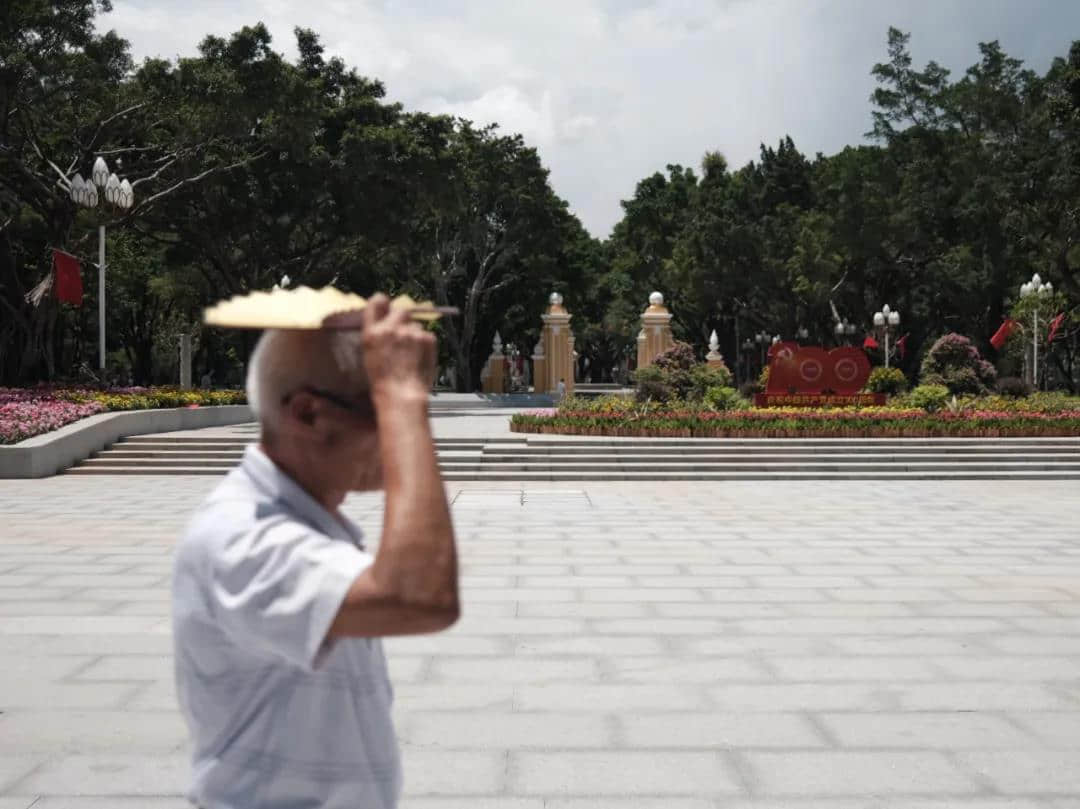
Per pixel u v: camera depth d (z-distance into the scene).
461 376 45.44
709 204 50.47
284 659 1.36
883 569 8.40
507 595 7.35
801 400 24.02
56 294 23.61
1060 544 9.74
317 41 36.03
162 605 6.92
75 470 16.30
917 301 49.47
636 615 6.73
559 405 22.59
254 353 1.50
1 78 22.61
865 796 3.83
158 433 19.28
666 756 4.24
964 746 4.34
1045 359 35.97
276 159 32.41
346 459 1.46
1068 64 31.86
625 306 60.88
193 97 26.23
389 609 1.24
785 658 5.71
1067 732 4.52
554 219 43.97
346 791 1.42
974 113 43.09
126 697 4.94
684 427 18.81
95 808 3.69
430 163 33.16
